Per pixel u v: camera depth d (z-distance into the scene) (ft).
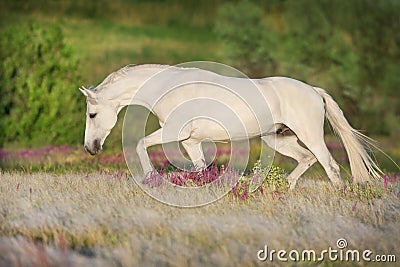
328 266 80.43
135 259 76.54
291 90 108.47
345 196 103.86
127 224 87.66
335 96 281.33
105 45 394.11
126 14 442.09
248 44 303.07
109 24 427.74
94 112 108.47
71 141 206.18
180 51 398.62
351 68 291.99
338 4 318.86
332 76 286.25
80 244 83.41
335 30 310.65
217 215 92.17
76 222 88.89
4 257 78.28
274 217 91.86
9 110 206.39
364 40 321.32
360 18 322.96
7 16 419.13
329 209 96.22
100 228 86.69
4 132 204.03
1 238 84.17
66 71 211.82
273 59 290.15
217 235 84.17
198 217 90.68
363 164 111.45
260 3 396.16
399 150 215.92
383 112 290.35
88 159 160.66
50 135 206.18
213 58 387.96
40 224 88.99
